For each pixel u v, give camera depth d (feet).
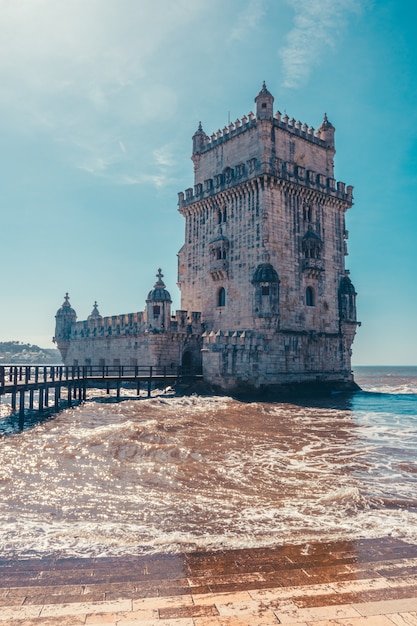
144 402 127.54
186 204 192.85
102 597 23.77
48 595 24.04
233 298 169.17
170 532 35.81
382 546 32.12
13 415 108.27
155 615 21.56
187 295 192.03
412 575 26.53
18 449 66.64
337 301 181.78
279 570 27.68
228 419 99.81
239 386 150.20
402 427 91.20
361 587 24.71
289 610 21.95
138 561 29.53
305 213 174.60
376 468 57.77
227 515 40.19
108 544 32.96
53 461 59.21
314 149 186.50
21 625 20.54
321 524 37.68
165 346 172.24
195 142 199.62
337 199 183.32
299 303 167.02
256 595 23.82
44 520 38.70
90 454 62.85
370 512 40.98
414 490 48.08
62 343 234.58
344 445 72.54
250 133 172.86
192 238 192.13
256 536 34.73
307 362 166.30
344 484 50.39
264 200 161.27
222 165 185.68
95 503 43.39
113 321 199.52
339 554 30.50
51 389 203.82
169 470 55.11
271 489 48.47
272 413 113.29
